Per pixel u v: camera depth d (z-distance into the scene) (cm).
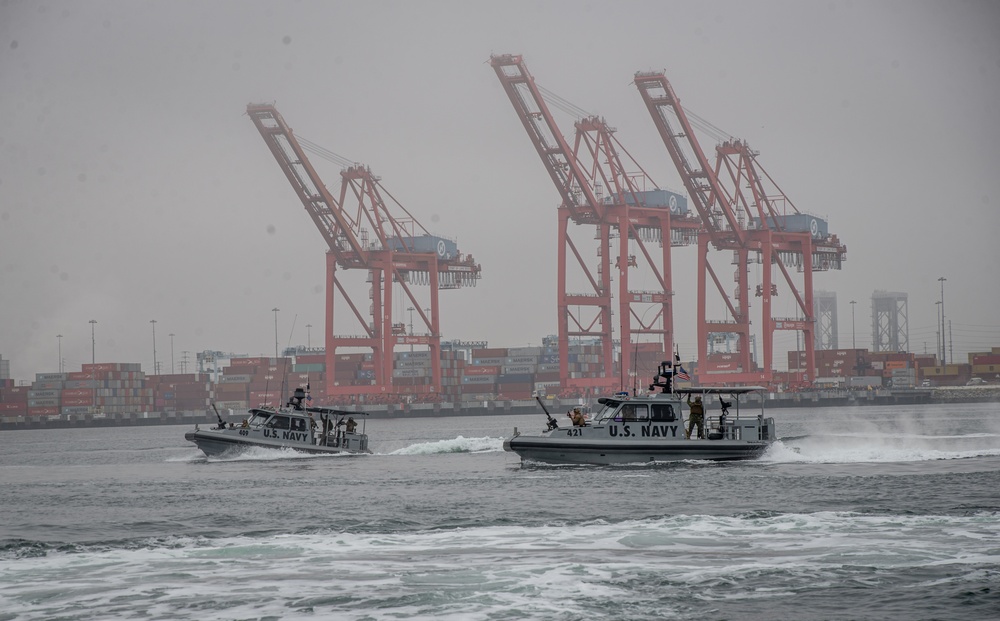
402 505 9000
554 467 11769
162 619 5391
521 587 5847
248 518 8481
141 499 10225
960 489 9238
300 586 5956
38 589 6003
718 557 6494
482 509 8594
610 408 11712
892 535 7031
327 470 12800
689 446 11538
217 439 14650
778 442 12025
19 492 11494
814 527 7375
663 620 5262
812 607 5403
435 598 5647
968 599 5447
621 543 6988
